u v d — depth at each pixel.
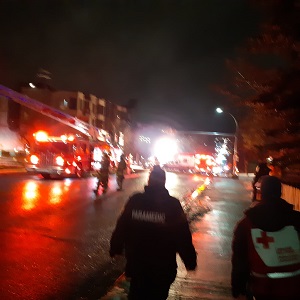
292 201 15.28
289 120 10.85
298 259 3.66
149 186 4.29
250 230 3.76
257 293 3.67
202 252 9.70
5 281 7.26
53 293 6.86
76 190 21.58
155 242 4.11
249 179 48.16
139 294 4.13
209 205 18.69
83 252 9.52
